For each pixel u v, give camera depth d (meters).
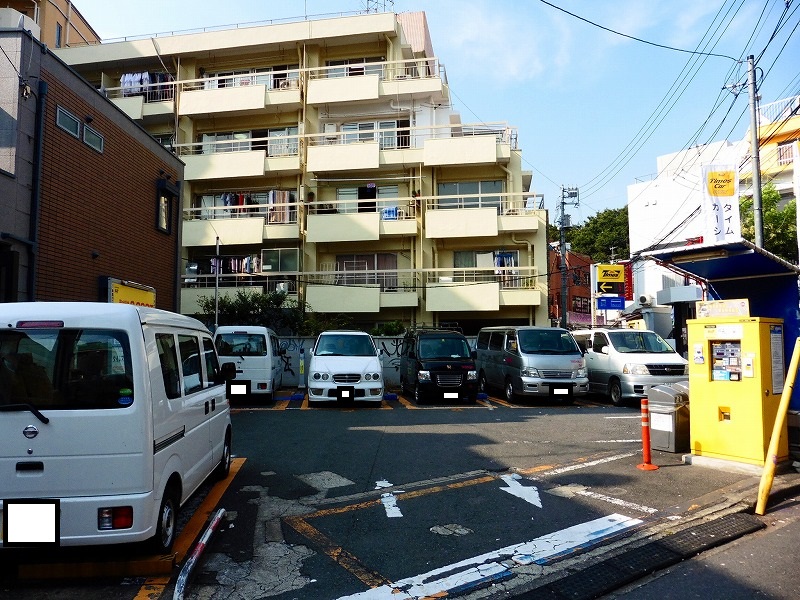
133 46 27.09
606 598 3.98
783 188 23.73
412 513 5.76
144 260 13.78
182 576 4.04
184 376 5.29
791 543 4.99
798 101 15.65
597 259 46.72
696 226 27.94
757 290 8.22
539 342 14.94
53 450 3.91
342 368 13.65
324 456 8.31
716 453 7.45
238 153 25.41
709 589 4.09
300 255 25.22
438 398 15.45
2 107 9.42
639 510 5.78
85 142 11.25
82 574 4.17
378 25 25.78
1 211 9.01
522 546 4.86
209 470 6.12
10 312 4.14
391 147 26.16
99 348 4.14
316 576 4.29
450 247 25.42
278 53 27.41
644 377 13.70
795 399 7.56
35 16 25.53
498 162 25.03
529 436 9.84
